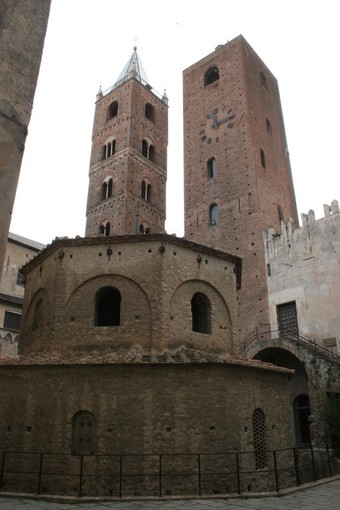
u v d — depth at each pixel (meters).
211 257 23.58
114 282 21.27
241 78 51.94
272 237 40.41
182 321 20.95
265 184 46.25
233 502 14.50
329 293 35.03
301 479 20.72
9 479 16.95
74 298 21.19
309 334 34.97
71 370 18.00
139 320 20.38
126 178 50.16
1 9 5.65
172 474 16.19
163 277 20.86
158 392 17.47
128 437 16.83
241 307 39.84
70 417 17.33
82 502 14.36
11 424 17.78
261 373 20.02
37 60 5.98
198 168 50.97
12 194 5.21
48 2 6.45
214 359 18.09
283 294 37.66
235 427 17.62
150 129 57.53
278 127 56.62
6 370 18.66
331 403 27.72
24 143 5.52
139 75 60.69
